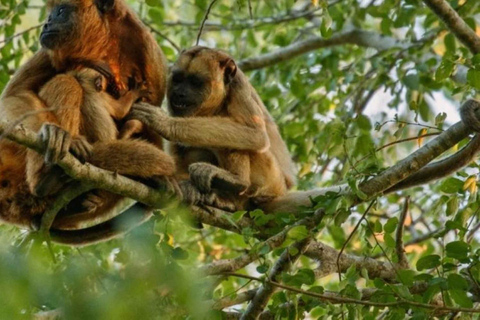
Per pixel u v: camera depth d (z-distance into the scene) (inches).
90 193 465.7
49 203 455.5
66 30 495.5
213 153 546.9
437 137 477.7
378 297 447.8
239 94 564.7
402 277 448.8
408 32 735.1
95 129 469.1
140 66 524.1
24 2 674.2
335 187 541.3
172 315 383.9
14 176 456.1
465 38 614.9
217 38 899.4
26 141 397.7
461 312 444.5
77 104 459.5
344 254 523.5
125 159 443.5
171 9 888.9
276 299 454.0
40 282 295.4
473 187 491.2
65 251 494.0
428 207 717.9
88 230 486.3
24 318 319.6
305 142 722.8
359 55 803.4
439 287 438.3
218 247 692.1
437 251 737.6
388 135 710.5
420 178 506.3
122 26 518.3
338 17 747.4
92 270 342.3
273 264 480.1
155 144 523.2
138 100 515.8
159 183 456.1
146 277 358.3
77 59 499.8
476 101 476.4
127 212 478.0
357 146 622.2
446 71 518.9
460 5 687.7
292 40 805.9
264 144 534.9
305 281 442.6
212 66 568.4
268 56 773.9
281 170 580.7
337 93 768.3
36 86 488.4
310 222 470.9
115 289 333.4
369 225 481.7
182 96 564.7
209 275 443.5
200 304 370.0
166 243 430.9
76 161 415.5
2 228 509.4
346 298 440.5
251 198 543.2
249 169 533.0
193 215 493.4
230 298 466.3
